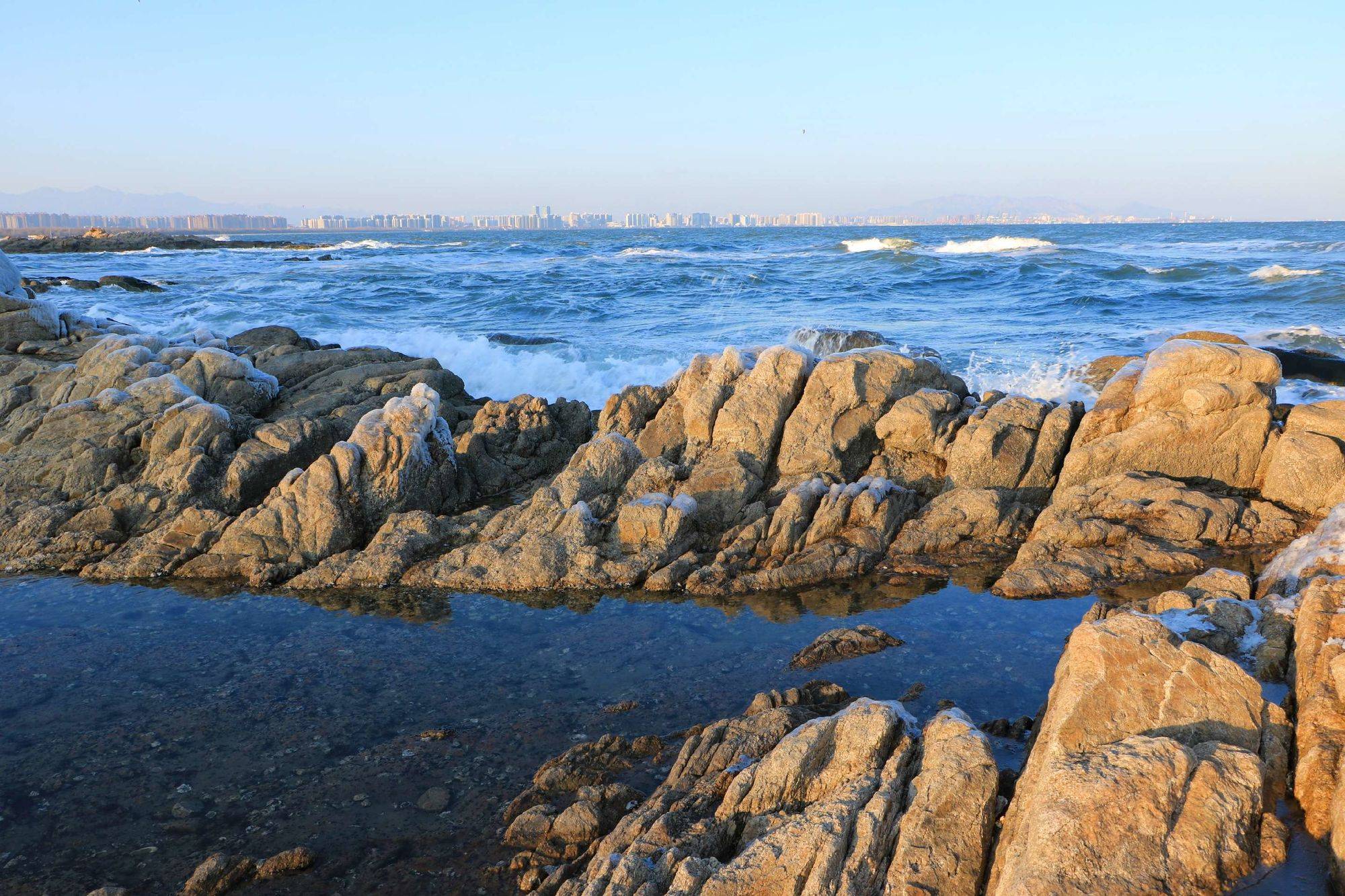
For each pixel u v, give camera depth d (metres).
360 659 9.70
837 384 13.26
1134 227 174.00
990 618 10.21
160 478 13.41
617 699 8.80
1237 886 4.96
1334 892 4.89
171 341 20.05
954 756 5.86
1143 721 5.83
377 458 12.91
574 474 12.73
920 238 109.81
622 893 5.45
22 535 12.74
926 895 5.15
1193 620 7.95
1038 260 49.88
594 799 7.04
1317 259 48.81
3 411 16.27
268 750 8.08
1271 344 22.77
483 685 9.14
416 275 46.50
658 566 11.58
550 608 10.91
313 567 11.97
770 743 7.17
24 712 8.72
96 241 84.56
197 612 10.91
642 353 23.31
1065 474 12.55
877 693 8.70
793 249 77.94
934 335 26.38
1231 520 11.63
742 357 14.09
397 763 7.86
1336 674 6.07
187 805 7.36
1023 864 4.96
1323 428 12.42
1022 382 19.77
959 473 12.84
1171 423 12.34
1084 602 10.48
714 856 5.88
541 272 47.31
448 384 18.23
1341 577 7.37
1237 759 5.45
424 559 12.07
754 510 12.36
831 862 5.29
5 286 22.94
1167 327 26.83
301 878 6.54
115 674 9.44
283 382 18.84
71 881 6.57
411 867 6.61
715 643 9.90
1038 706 8.34
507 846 6.76
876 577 11.45
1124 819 5.05
